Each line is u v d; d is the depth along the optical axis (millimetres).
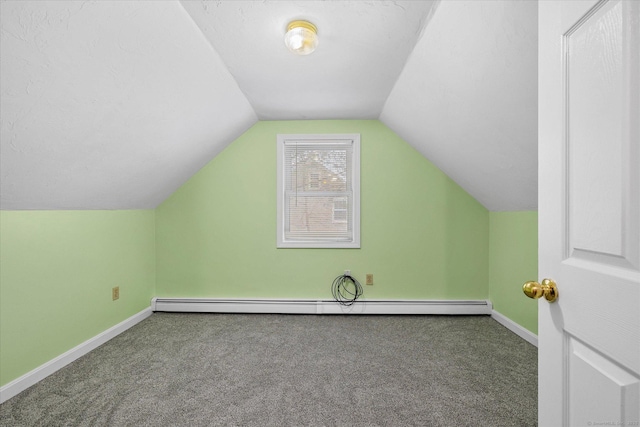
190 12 1471
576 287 645
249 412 1560
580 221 640
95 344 2318
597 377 596
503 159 2027
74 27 1163
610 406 567
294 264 3168
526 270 2482
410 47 1767
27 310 1819
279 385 1803
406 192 3139
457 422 1487
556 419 704
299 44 1607
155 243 3201
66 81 1302
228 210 3182
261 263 3178
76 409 1577
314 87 2355
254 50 1824
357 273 3154
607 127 573
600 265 593
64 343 2078
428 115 2283
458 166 2682
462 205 3119
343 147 3201
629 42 531
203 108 2229
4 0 974
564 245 687
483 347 2316
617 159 554
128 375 1914
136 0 1246
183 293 3201
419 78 1978
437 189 3129
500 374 1926
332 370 1975
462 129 2090
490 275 3070
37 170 1594
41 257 1918
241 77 2174
